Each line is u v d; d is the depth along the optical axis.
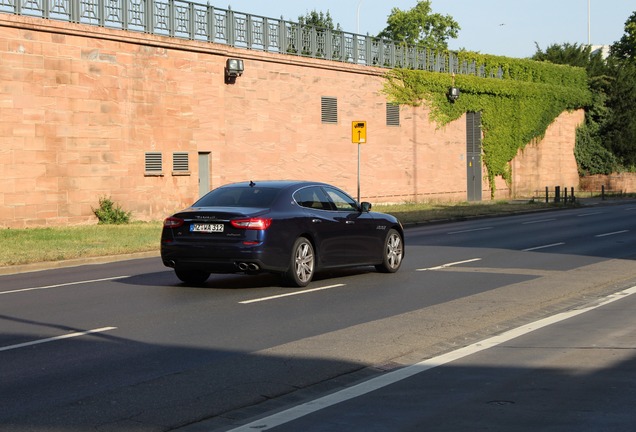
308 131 38.09
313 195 15.23
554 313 11.62
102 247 21.66
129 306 12.54
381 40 42.78
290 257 14.25
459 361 8.52
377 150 42.19
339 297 13.32
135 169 30.53
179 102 32.09
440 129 46.47
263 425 6.40
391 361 8.69
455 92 46.50
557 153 58.06
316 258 14.83
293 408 6.88
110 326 10.84
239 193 14.77
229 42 34.22
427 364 8.42
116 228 27.14
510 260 18.72
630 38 73.94
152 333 10.34
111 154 29.67
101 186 29.41
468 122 48.91
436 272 16.62
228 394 7.44
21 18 26.70
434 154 46.06
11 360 8.84
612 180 60.66
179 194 32.25
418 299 13.02
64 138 28.22
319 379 7.97
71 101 28.36
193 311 12.02
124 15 30.00
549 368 8.13
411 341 9.64
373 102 41.91
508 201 48.41
